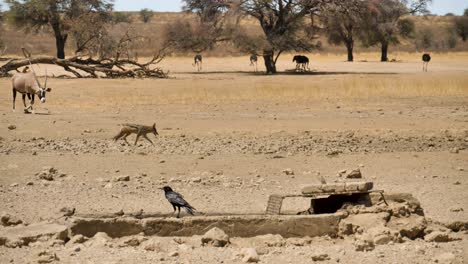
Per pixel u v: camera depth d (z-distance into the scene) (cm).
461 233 1958
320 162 3073
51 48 17012
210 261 1653
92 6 12725
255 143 3594
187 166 2966
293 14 10481
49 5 12612
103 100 5594
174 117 4609
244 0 10481
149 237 1850
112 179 2666
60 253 1695
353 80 7512
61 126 4109
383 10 11238
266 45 10038
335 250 1759
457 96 5984
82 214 2070
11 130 3938
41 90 4628
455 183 2658
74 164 2981
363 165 3011
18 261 1627
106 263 1603
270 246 1812
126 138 3719
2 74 8150
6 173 2778
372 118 4628
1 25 16000
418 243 1838
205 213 2105
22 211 2184
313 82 7556
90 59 8725
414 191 2522
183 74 9756
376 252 1739
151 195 2434
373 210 1939
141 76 8556
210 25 10806
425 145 3581
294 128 4150
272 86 6794
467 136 3919
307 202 2352
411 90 6300
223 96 5841
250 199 2381
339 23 10994
